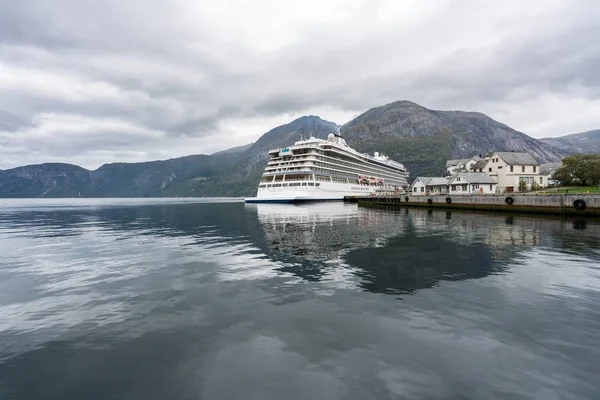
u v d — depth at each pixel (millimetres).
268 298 9523
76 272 13219
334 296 9570
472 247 17469
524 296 9406
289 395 5031
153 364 6035
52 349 6684
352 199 82250
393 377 5457
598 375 5461
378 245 18359
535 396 4930
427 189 71000
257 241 20719
